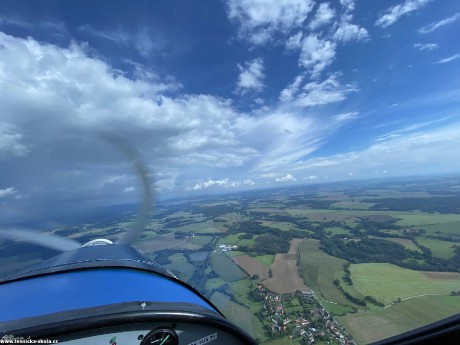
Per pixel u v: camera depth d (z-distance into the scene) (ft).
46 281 9.71
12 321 6.17
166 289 10.11
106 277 10.31
